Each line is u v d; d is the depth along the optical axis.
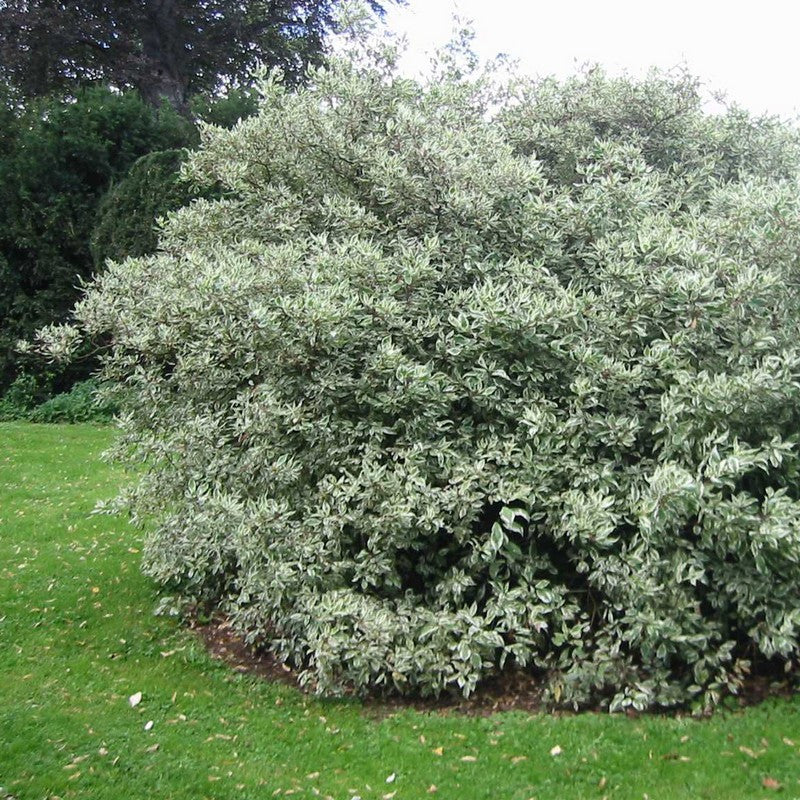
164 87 20.28
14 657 5.21
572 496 4.44
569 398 4.73
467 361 4.90
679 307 4.65
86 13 19.39
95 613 5.91
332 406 4.96
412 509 4.69
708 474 4.12
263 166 6.38
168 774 3.90
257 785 3.85
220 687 4.95
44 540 7.47
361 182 5.98
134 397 6.16
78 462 10.35
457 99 6.78
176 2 19.91
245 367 5.29
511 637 4.87
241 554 4.86
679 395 4.45
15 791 3.69
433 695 4.78
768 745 3.99
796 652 4.65
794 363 4.27
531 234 5.35
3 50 18.94
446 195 5.34
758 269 4.76
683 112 6.96
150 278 6.00
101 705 4.63
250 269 5.16
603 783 3.81
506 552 4.71
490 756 4.09
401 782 3.90
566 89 7.06
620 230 5.47
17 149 15.36
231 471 5.13
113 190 14.02
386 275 4.99
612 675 4.51
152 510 5.98
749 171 6.95
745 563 4.45
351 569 4.93
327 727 4.46
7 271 14.50
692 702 4.48
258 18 19.94
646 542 4.32
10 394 14.02
